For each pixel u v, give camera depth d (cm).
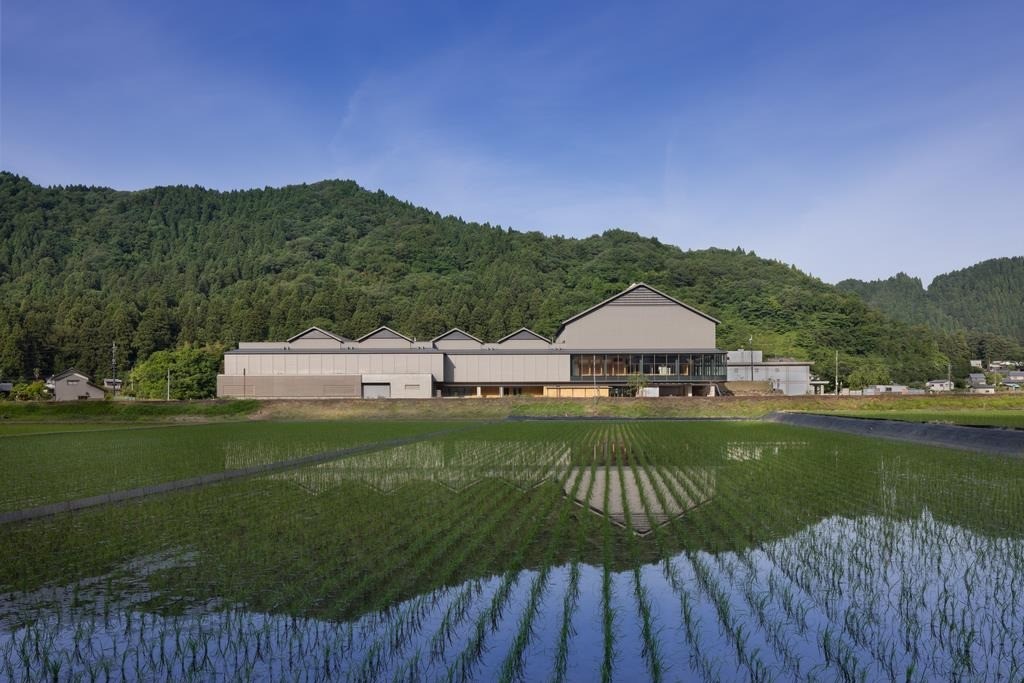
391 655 878
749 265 16800
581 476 2416
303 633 948
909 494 1998
